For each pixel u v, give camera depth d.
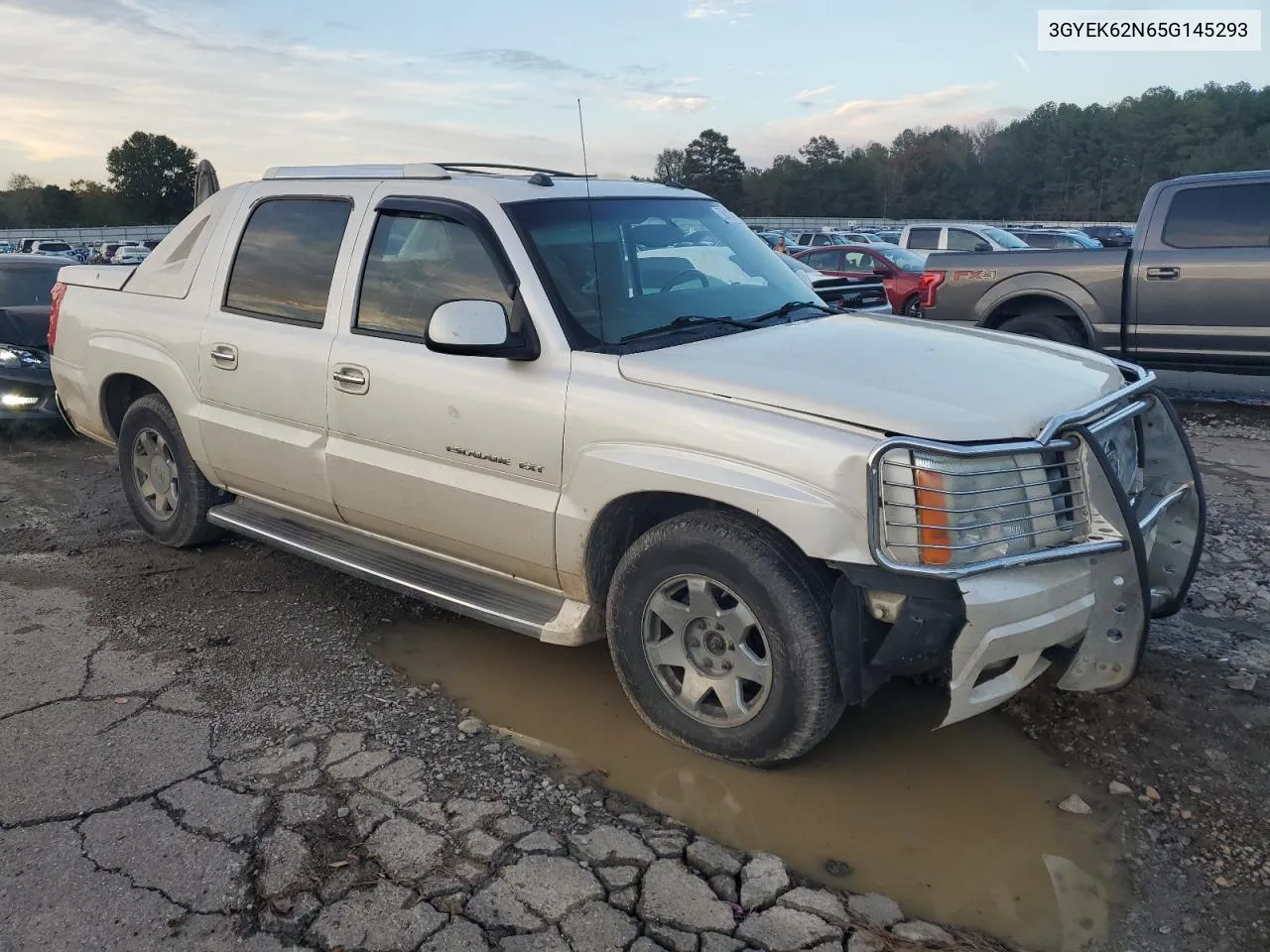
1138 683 3.83
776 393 3.14
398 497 4.09
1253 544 5.21
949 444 2.88
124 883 2.82
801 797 3.24
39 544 5.61
